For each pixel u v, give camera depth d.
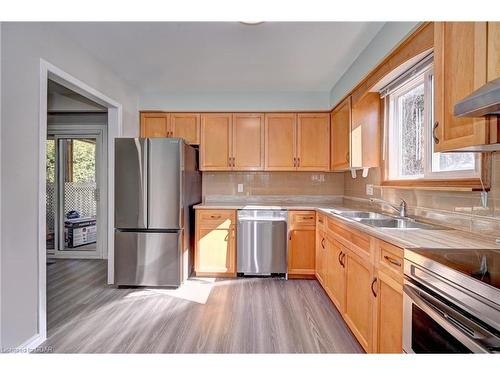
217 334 2.17
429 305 1.10
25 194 1.91
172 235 3.13
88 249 4.42
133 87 3.65
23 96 1.91
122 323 2.33
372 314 1.71
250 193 4.10
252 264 3.46
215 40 2.45
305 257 3.41
